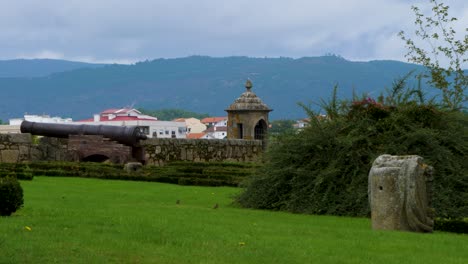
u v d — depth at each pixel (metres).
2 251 11.74
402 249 13.86
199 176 33.25
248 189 23.48
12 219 15.48
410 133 22.53
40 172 33.12
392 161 17.23
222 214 19.42
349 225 18.42
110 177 33.22
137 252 12.24
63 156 41.75
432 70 39.41
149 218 16.62
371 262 12.36
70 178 32.47
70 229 14.27
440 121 23.31
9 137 39.22
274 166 23.41
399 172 16.95
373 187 17.28
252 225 16.73
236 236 14.39
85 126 41.06
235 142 49.88
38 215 16.44
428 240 15.23
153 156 43.34
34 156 40.12
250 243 13.63
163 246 12.92
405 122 23.12
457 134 22.81
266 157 23.92
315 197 22.09
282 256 12.52
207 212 19.75
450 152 22.12
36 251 11.89
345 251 13.31
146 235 13.84
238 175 33.75
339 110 24.58
